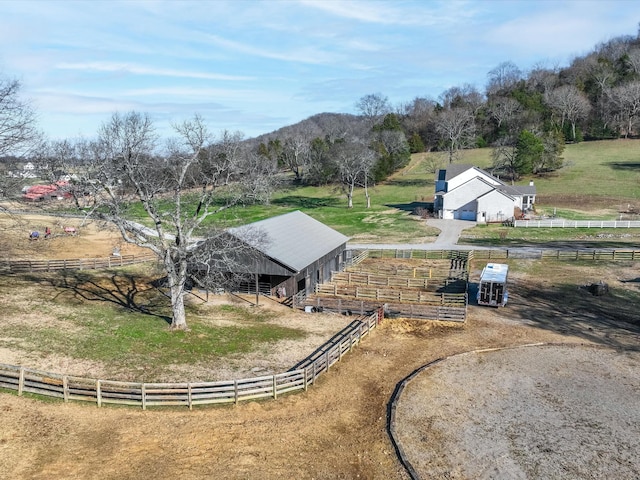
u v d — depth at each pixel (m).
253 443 18.50
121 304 34.47
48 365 23.45
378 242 61.94
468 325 32.69
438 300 37.78
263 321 33.06
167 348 26.80
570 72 152.38
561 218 71.69
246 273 38.41
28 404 19.86
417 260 52.44
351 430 19.91
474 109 143.00
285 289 38.75
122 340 27.25
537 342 29.73
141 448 17.73
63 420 19.06
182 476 16.34
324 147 111.19
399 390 23.25
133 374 23.45
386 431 19.92
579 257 50.72
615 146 119.81
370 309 34.69
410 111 172.88
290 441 18.81
